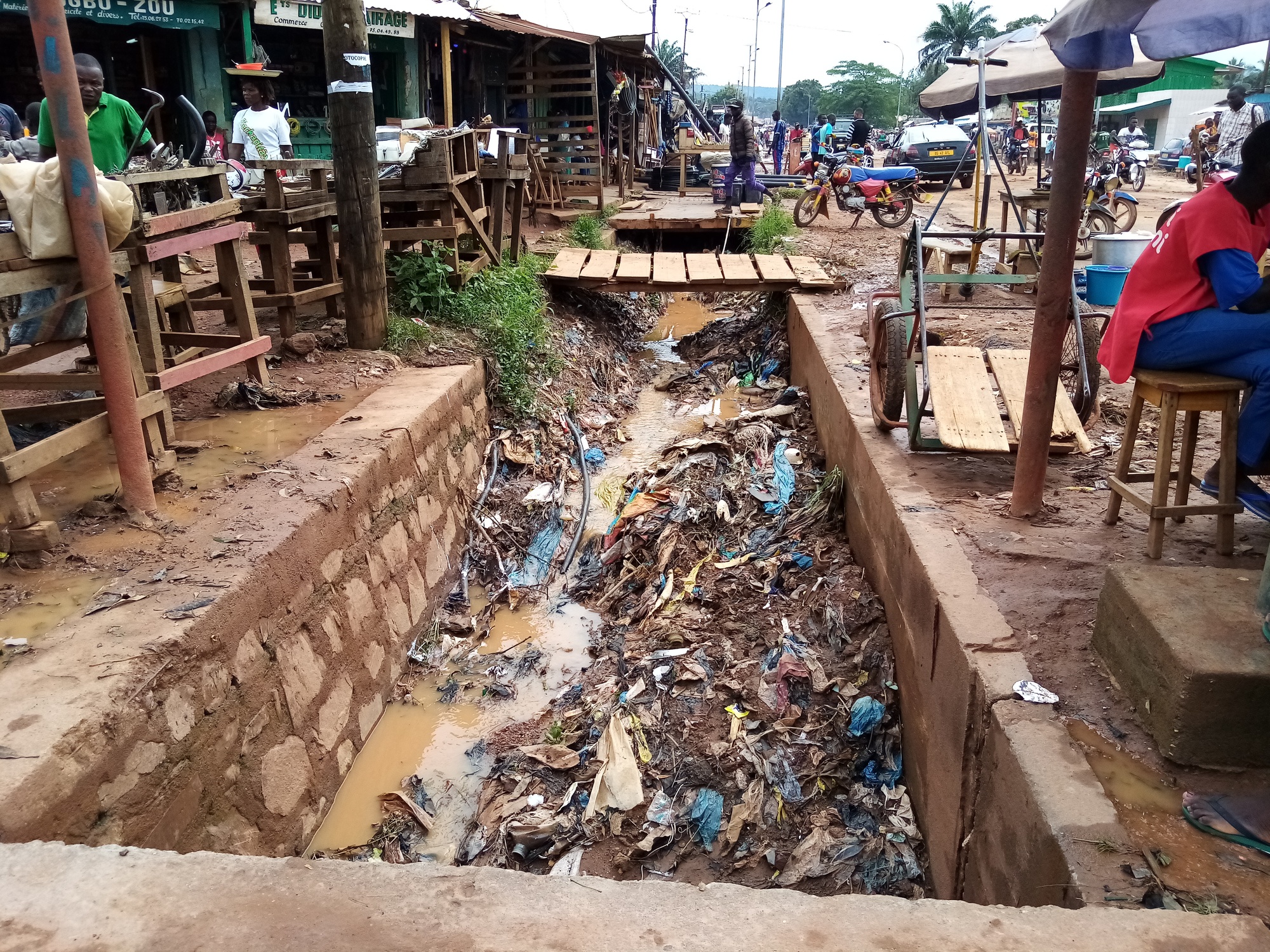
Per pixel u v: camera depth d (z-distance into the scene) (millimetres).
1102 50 3730
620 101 21344
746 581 5785
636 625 5754
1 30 13000
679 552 6250
